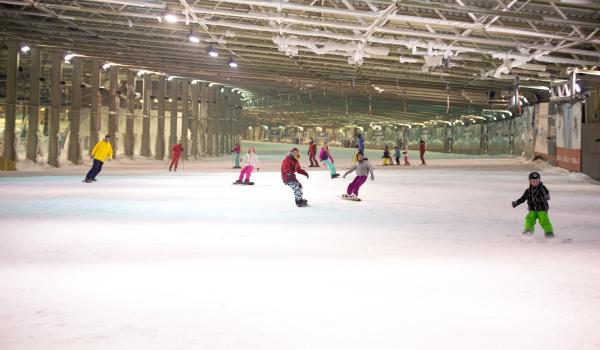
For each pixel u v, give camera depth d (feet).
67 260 28.14
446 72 118.73
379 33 93.56
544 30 80.59
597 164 106.32
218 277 24.85
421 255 30.81
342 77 142.92
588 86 108.88
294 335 17.04
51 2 85.10
